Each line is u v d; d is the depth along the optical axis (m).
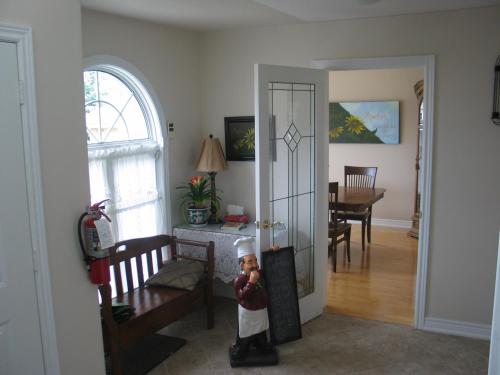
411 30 3.57
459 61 3.45
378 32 3.68
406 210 7.02
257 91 3.29
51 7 2.27
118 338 2.95
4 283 2.14
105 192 3.47
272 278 3.49
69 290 2.45
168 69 4.04
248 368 3.24
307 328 3.82
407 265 5.38
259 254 3.48
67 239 2.42
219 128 4.47
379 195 5.70
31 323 2.26
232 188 4.50
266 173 3.42
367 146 7.09
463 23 3.41
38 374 2.32
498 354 1.89
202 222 4.24
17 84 2.12
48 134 2.28
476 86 3.43
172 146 4.16
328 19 3.75
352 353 3.42
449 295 3.69
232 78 4.33
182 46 4.20
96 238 2.49
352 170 6.42
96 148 3.43
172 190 4.20
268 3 3.18
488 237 3.54
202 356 3.39
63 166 2.38
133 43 3.65
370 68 3.77
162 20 3.72
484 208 3.52
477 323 3.64
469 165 3.52
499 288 1.88
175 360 3.34
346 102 7.09
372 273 5.12
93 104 3.47
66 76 2.37
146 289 3.57
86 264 2.53
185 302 3.52
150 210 3.99
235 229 4.11
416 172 6.71
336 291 4.62
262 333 3.33
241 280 3.22
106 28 3.40
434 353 3.40
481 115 3.45
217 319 4.00
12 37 2.09
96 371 2.64
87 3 3.08
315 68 3.86
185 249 4.21
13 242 2.16
